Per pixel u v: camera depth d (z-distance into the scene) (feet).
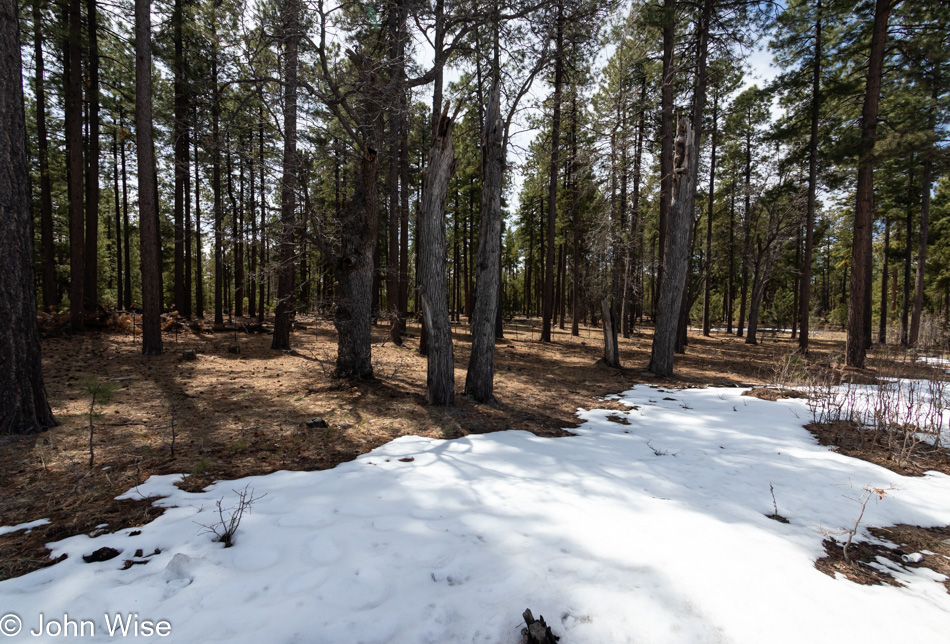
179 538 9.82
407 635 7.00
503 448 17.12
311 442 17.35
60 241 79.10
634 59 43.01
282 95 28.71
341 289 28.60
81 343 37.35
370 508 11.55
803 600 7.84
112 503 11.70
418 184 70.18
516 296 145.18
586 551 9.41
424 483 13.37
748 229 73.61
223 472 14.15
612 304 39.88
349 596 7.91
